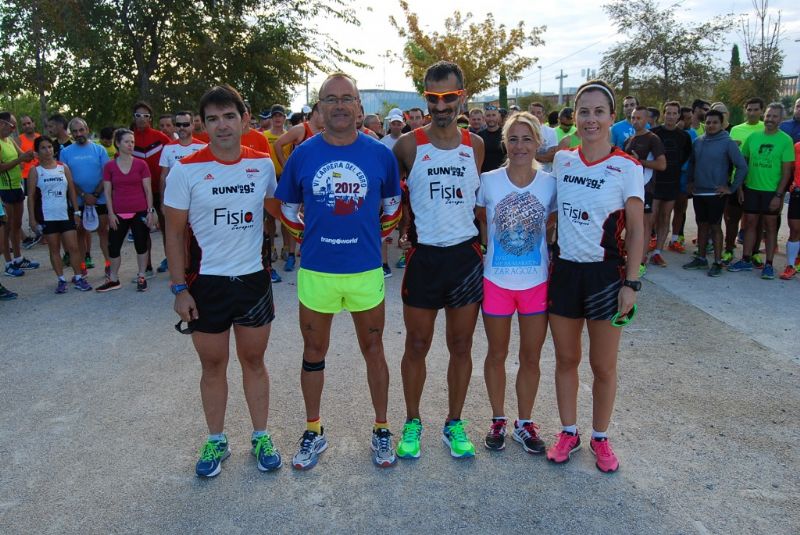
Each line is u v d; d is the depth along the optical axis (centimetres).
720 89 2455
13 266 767
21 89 1486
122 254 888
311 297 313
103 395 415
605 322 306
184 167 296
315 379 329
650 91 2719
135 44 1497
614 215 299
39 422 377
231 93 295
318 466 327
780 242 894
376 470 322
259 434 332
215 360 317
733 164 699
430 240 320
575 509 287
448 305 328
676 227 852
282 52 1683
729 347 486
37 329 555
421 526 277
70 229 678
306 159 305
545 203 321
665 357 467
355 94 298
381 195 318
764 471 314
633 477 312
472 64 2523
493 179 326
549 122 1138
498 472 319
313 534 273
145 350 499
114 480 315
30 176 680
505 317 328
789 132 807
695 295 633
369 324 323
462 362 336
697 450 335
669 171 746
